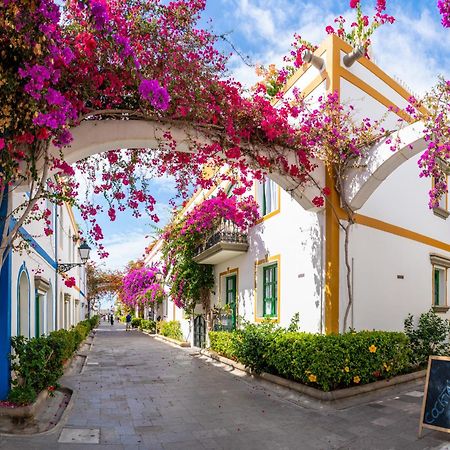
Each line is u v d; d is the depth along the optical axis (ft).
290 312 32.73
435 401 18.52
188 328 62.03
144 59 18.81
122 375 35.42
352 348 25.30
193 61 19.77
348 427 19.92
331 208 28.94
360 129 28.14
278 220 35.32
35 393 21.63
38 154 17.98
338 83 29.94
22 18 14.33
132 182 23.13
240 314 42.32
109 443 17.94
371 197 32.22
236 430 19.81
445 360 18.70
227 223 44.65
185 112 20.43
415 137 25.09
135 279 93.45
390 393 26.13
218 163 25.25
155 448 17.49
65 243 53.88
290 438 18.65
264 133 24.97
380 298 31.60
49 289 39.27
